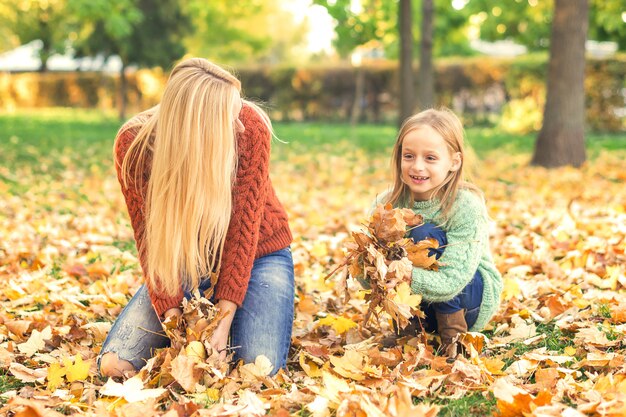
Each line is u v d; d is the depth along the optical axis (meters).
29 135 14.24
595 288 3.68
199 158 2.42
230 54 29.08
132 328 2.59
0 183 7.43
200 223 2.50
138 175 2.59
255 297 2.60
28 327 3.07
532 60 17.25
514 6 19.06
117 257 4.51
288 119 22.83
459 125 2.72
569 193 6.89
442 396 2.29
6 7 25.59
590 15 17.09
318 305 3.50
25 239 4.90
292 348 2.90
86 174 8.81
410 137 2.69
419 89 13.12
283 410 2.10
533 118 17.23
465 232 2.65
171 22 20.69
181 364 2.33
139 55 20.77
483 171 8.88
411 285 2.55
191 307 2.47
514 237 4.71
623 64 16.30
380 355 2.60
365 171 9.33
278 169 9.49
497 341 2.89
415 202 2.80
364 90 21.80
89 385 2.44
